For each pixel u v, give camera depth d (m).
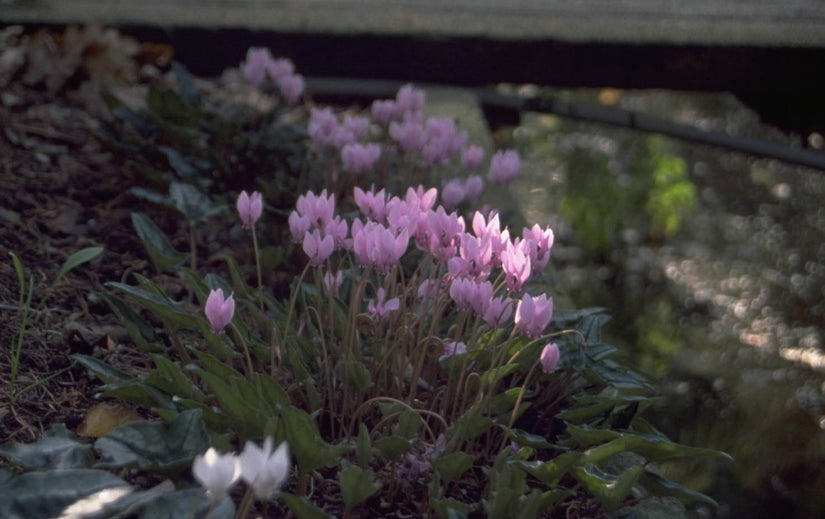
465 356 0.75
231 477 0.52
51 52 1.34
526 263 0.70
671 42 1.52
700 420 1.52
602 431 0.72
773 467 1.41
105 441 0.66
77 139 1.22
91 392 0.81
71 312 0.91
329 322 0.82
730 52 1.53
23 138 1.18
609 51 1.53
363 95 1.52
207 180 1.09
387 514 0.71
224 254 1.06
